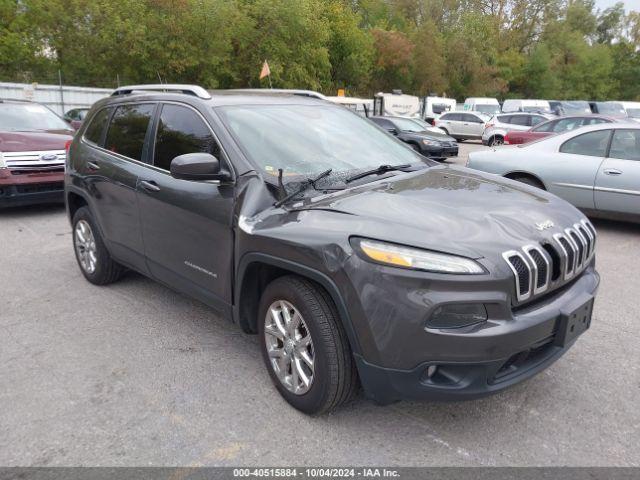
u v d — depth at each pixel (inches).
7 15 1029.2
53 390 130.1
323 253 104.5
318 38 1227.9
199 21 1015.0
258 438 110.8
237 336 158.1
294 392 117.9
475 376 97.3
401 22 1973.4
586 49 2333.9
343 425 114.7
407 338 96.6
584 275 120.9
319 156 140.3
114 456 106.2
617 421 115.8
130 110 174.1
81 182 189.5
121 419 118.1
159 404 123.6
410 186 127.5
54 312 176.6
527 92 2194.9
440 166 154.0
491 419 116.8
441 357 95.9
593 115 514.9
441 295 94.7
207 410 120.9
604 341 154.3
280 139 140.8
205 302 142.6
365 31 1699.1
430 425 114.7
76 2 978.7
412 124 690.2
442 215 109.0
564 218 119.5
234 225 126.0
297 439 110.3
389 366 99.3
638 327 164.4
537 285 102.7
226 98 151.3
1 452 107.7
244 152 132.3
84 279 208.1
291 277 115.3
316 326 107.8
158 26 987.9
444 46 1823.3
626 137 271.4
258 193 124.5
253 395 126.4
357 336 101.9
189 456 105.9
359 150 149.2
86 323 167.6
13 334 160.6
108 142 181.0
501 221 109.2
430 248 97.7
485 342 94.9
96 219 185.6
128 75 1034.1
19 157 310.5
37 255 242.1
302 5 1142.3
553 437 110.5
